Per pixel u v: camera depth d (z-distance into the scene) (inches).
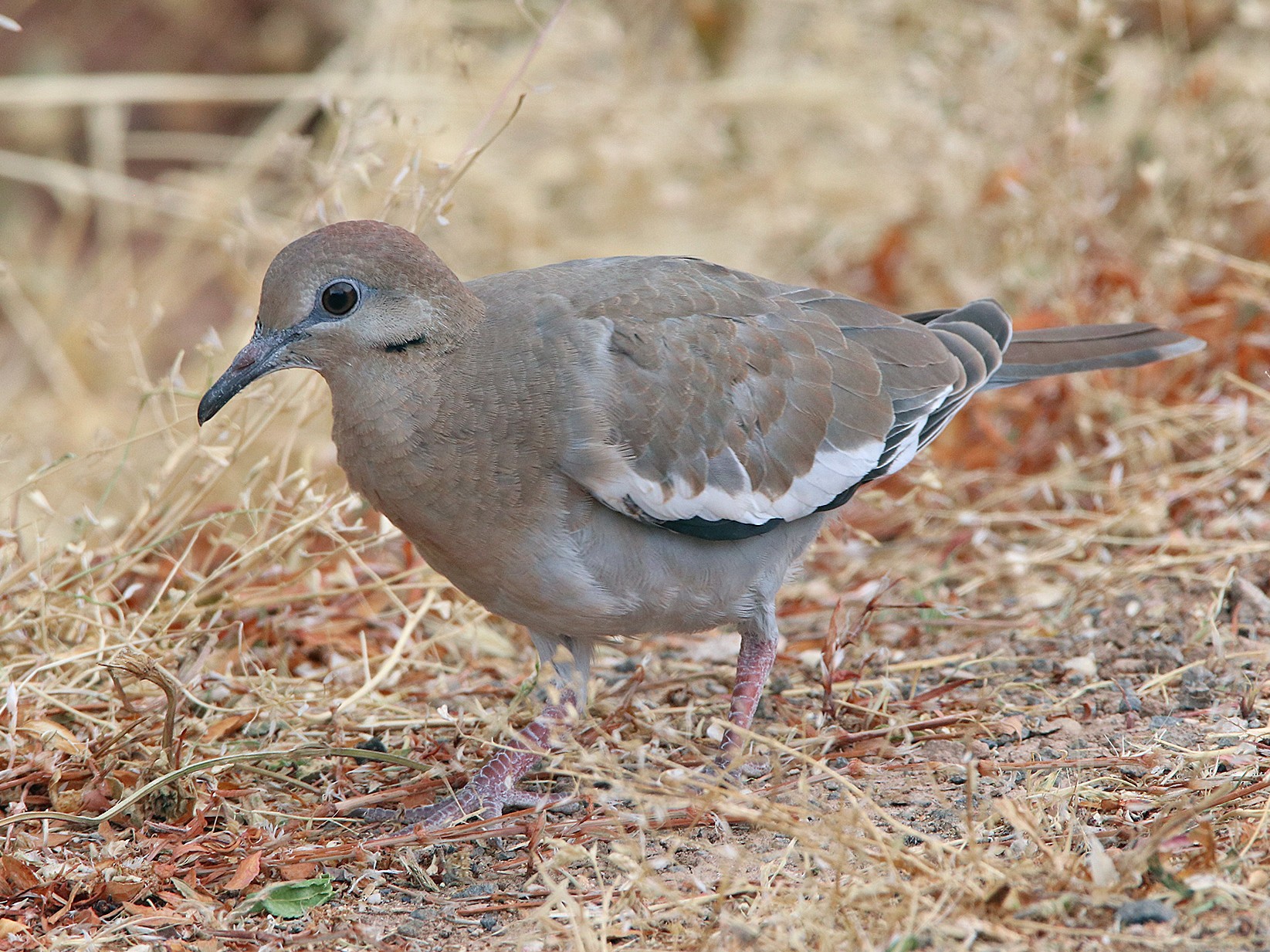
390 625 442.6
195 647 394.6
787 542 370.9
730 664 432.8
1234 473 466.3
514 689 408.8
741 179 697.0
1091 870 273.6
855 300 404.2
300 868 317.1
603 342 345.4
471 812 343.9
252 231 490.0
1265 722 354.9
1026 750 355.6
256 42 804.6
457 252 668.1
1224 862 279.6
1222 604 420.2
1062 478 485.1
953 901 272.8
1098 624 425.7
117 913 308.3
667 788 301.7
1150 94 618.5
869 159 685.9
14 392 640.4
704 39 741.3
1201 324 521.3
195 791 346.9
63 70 774.5
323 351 338.0
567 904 282.7
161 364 666.2
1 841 332.2
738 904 290.8
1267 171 596.1
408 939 293.0
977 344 415.2
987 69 613.3
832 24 703.1
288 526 415.2
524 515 338.0
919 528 487.8
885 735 364.5
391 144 513.3
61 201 719.1
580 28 698.8
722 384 355.3
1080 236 561.0
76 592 415.8
